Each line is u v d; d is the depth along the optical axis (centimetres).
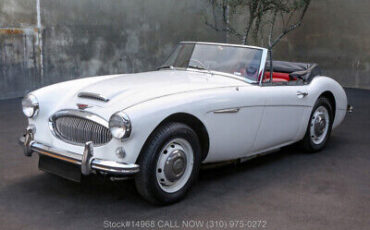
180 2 1163
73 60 957
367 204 366
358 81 1086
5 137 560
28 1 859
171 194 349
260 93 417
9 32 836
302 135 497
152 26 1108
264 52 435
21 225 306
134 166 315
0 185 385
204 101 361
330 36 1113
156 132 331
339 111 556
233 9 990
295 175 440
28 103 368
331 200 373
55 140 353
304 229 314
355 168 468
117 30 1034
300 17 1071
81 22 959
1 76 839
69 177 346
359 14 1058
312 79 514
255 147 432
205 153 383
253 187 401
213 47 461
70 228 304
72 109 346
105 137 325
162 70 475
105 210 338
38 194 366
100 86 375
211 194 380
